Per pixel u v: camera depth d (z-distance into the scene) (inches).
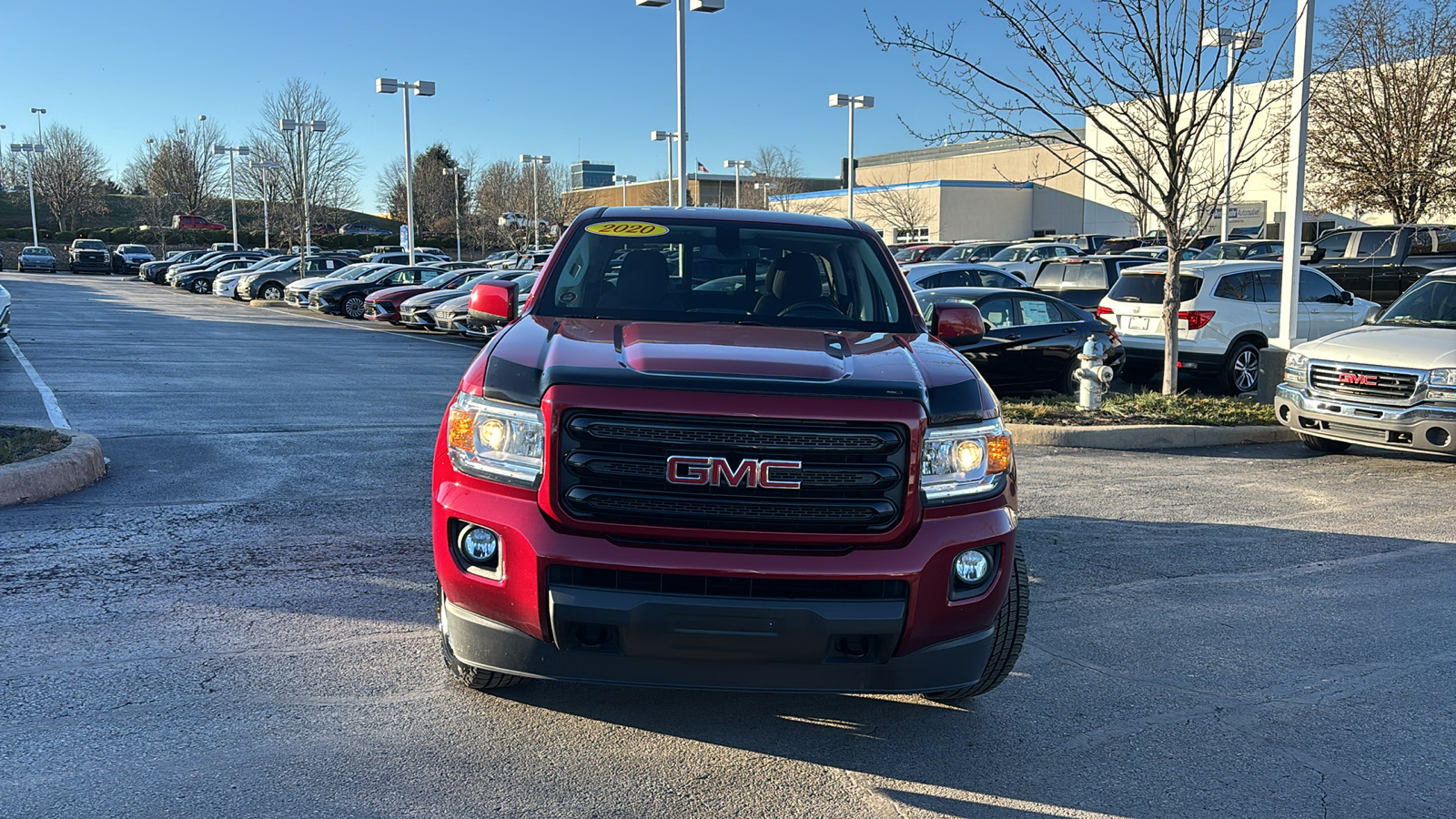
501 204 2802.7
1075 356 515.2
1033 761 148.2
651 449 131.9
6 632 183.5
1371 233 783.7
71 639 181.3
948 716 162.6
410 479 312.0
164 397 471.2
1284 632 203.3
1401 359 350.0
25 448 297.3
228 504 276.5
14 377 531.5
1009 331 502.6
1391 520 295.4
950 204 2333.9
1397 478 354.9
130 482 298.7
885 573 131.6
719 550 131.1
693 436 131.2
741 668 133.8
